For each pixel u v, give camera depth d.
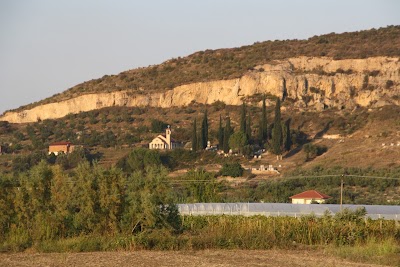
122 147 183.12
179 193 102.75
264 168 148.88
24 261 47.47
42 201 63.75
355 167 139.38
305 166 153.38
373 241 59.34
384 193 113.69
